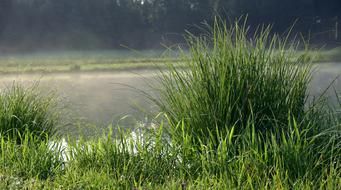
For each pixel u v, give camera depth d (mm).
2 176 3025
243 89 3352
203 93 3418
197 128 3414
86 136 4508
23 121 4254
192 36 3830
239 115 3344
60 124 5016
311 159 2922
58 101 5809
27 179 3049
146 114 4281
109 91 9820
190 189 2762
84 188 2900
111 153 3387
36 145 3863
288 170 2861
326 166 2893
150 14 24906
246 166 2910
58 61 17719
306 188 2615
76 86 10953
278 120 3270
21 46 27906
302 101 3496
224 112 3355
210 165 3059
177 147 3344
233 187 2766
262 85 3393
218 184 2746
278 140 3213
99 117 6082
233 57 3408
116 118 5934
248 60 3416
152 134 3664
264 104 3361
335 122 3455
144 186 2889
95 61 16672
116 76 13352
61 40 27938
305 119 3344
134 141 3684
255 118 3312
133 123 5523
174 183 2838
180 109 3539
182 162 3217
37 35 28516
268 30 3801
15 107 4305
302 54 3705
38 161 3396
